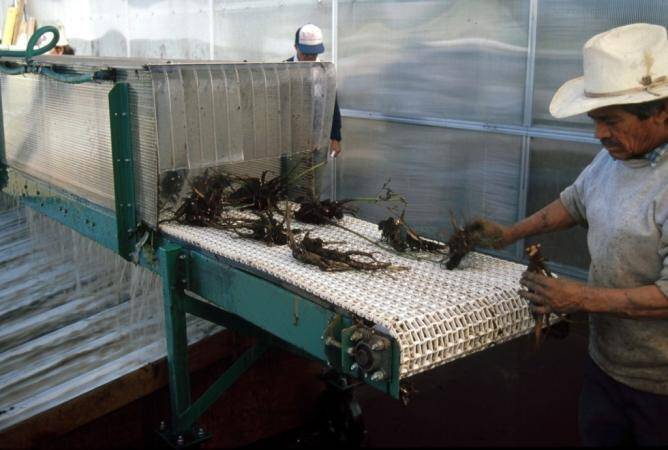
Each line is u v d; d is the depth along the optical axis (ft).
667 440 7.11
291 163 11.03
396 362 6.46
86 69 10.27
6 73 12.87
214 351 10.38
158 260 9.86
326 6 19.65
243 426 10.96
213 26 24.26
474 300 7.21
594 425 7.65
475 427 11.42
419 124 17.97
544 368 13.21
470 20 16.35
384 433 11.38
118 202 9.91
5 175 14.43
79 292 13.29
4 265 14.61
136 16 29.30
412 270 8.13
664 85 6.23
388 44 18.29
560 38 14.78
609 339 7.29
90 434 9.52
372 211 19.67
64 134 11.61
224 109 9.99
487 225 8.09
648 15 13.28
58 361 10.51
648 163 6.64
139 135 9.59
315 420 11.41
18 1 35.40
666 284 6.29
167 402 10.23
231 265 8.59
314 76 10.91
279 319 7.86
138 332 11.36
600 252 7.06
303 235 9.41
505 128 16.12
